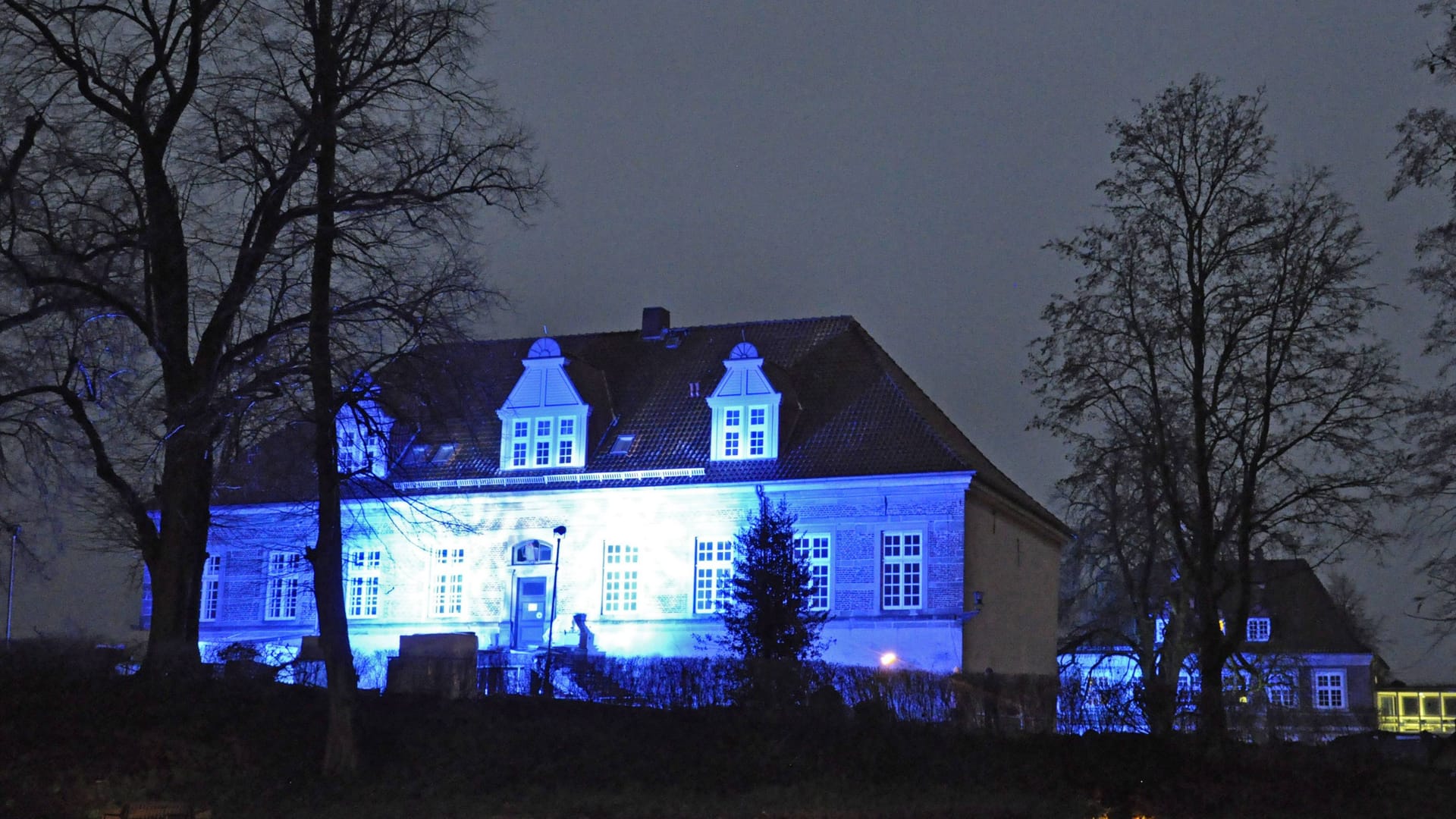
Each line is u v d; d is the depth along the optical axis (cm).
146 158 2705
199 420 2561
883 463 4288
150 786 2334
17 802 2162
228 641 4828
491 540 4625
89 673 2733
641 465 4538
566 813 2347
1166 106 3381
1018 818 2462
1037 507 5125
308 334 2608
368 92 2666
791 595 3553
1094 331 3403
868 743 2850
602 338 5128
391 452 2742
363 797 2431
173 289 2747
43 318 2661
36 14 2656
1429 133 2912
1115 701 3131
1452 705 7325
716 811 2394
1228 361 3294
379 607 4712
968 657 4178
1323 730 3738
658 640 4384
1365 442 3209
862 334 4866
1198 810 2688
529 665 3259
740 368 4506
